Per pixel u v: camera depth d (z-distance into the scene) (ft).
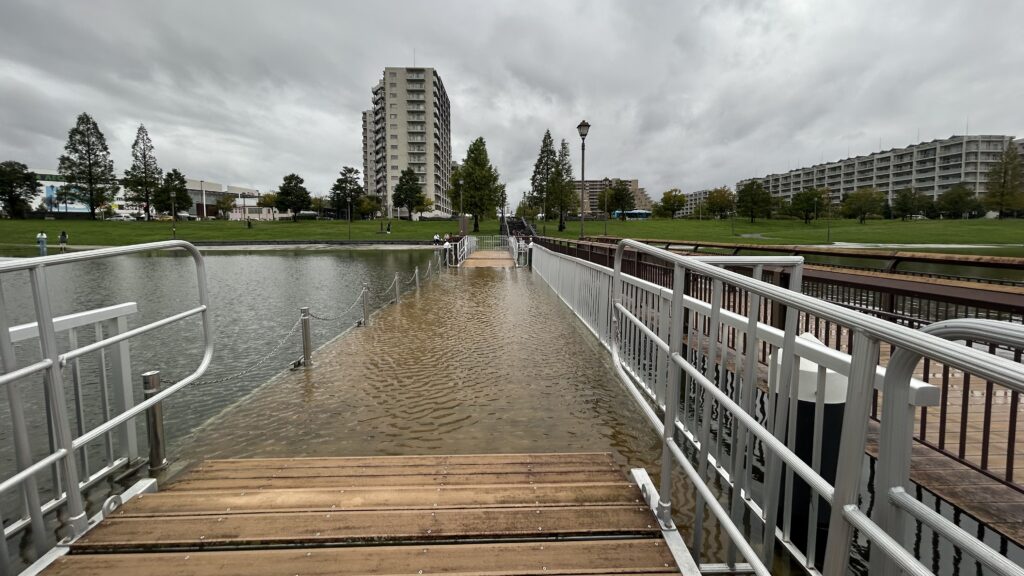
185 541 7.09
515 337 23.53
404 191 295.28
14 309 41.45
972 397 12.78
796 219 319.06
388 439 12.15
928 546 7.88
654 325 14.82
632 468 10.21
